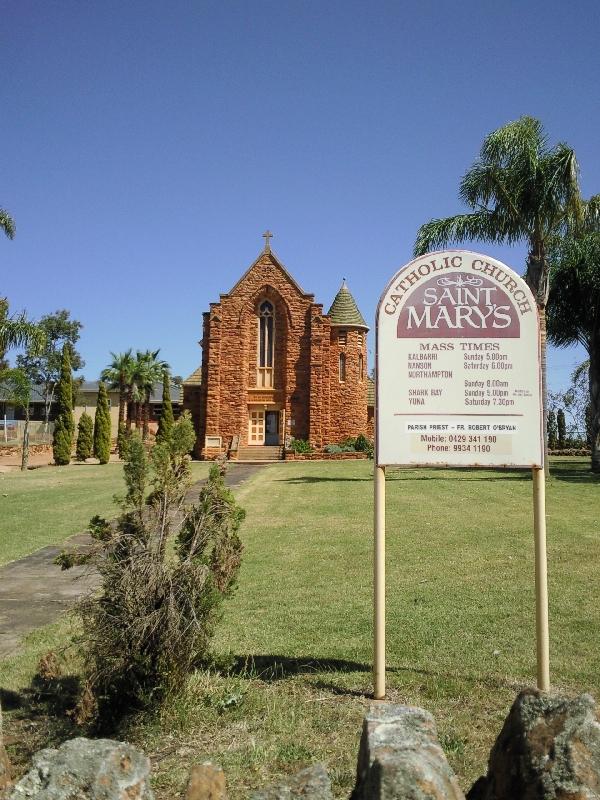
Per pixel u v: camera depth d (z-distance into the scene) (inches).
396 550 497.7
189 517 226.5
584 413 2127.2
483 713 214.7
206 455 1883.6
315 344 1927.9
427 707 219.9
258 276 1952.5
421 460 231.6
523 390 231.3
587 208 1013.2
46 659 232.2
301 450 1820.9
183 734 198.2
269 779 171.5
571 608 332.5
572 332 1216.8
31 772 125.6
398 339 235.1
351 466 1455.5
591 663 257.6
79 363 2935.5
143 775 127.6
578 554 463.5
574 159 935.0
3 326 1045.2
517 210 965.8
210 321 1936.5
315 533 582.6
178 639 204.1
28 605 372.5
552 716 129.4
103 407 1846.7
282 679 246.5
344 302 2023.9
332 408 1959.9
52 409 2758.4
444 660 266.5
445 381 233.0
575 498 779.4
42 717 218.8
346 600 361.7
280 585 398.9
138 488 221.3
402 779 113.9
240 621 325.1
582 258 1112.8
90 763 124.4
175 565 214.4
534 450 229.1
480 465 230.2
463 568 431.5
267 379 1950.1
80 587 412.5
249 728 203.2
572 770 120.3
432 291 235.5
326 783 124.3
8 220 974.4
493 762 134.1
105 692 203.3
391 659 269.0
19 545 550.9
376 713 137.0
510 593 365.1
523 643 283.4
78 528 636.1
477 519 632.4
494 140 956.6
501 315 233.3
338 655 274.5
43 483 1151.0
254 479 1153.4
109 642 201.5
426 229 1018.7
